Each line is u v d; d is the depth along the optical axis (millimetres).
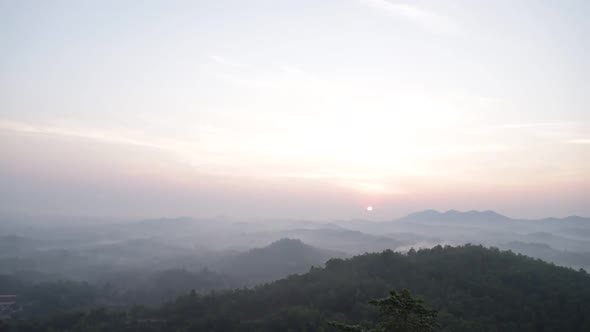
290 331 76250
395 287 88812
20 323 100500
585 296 78000
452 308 74875
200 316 96125
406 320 25781
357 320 75500
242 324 85500
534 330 68625
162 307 107375
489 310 75062
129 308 122562
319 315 80625
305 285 100625
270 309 94125
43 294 149750
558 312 73625
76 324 98062
